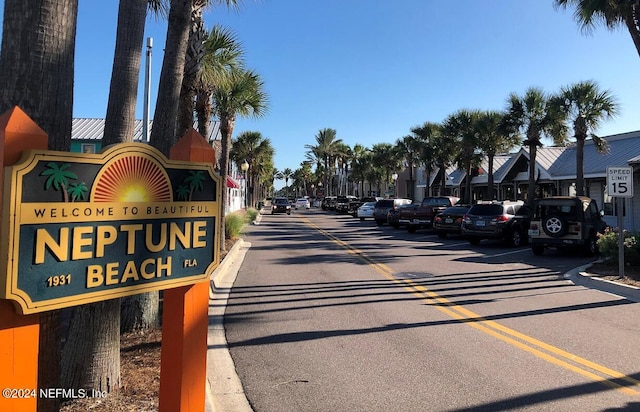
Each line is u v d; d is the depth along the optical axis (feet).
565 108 71.51
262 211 169.58
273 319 23.38
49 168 7.78
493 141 93.81
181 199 10.19
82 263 8.31
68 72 9.14
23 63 8.52
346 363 17.31
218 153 92.73
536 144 78.95
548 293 29.53
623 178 33.06
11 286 7.23
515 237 57.00
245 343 19.69
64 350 13.42
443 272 37.60
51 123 8.79
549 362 17.31
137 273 9.28
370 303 26.73
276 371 16.58
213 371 16.56
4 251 7.20
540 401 14.03
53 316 8.73
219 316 24.00
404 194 189.37
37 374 8.18
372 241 63.62
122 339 18.39
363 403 14.01
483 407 13.66
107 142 14.89
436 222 68.23
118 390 13.69
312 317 23.73
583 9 41.98
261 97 54.08
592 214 49.01
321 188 323.98
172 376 10.50
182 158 10.73
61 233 7.97
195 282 10.51
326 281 33.63
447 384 15.37
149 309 19.63
